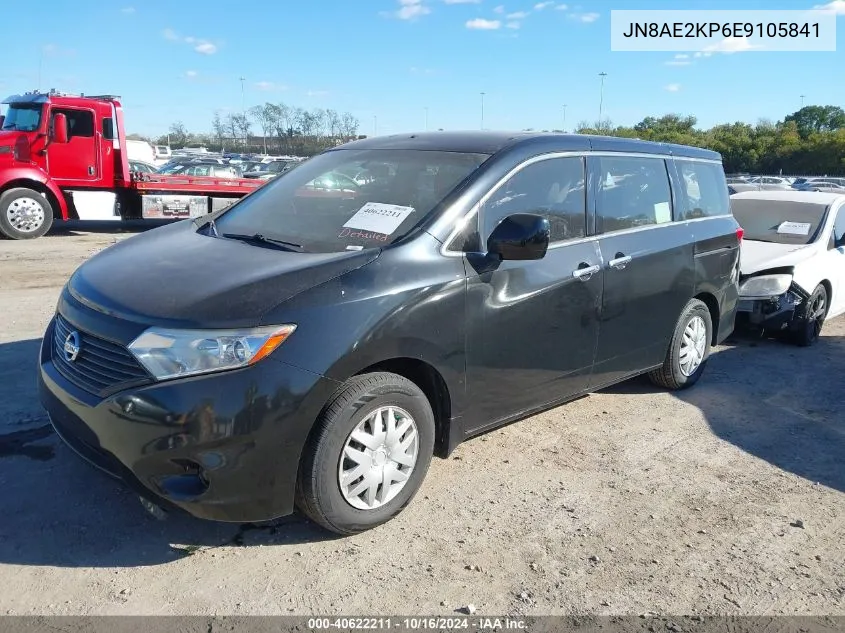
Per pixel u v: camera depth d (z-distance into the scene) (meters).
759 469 4.39
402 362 3.49
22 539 3.24
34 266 9.94
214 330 2.94
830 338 7.78
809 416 5.33
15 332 6.32
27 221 13.17
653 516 3.75
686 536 3.57
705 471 4.32
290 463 3.06
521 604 2.98
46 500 3.55
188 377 2.90
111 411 2.94
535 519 3.65
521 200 4.05
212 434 2.88
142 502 3.20
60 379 3.24
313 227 3.89
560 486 4.02
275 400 2.96
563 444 4.59
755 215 8.23
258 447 2.96
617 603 3.02
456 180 3.87
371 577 3.11
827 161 59.19
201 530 3.39
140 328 2.99
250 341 2.95
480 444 4.51
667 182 5.29
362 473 3.29
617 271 4.57
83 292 3.44
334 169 4.41
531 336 4.02
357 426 3.24
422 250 3.53
